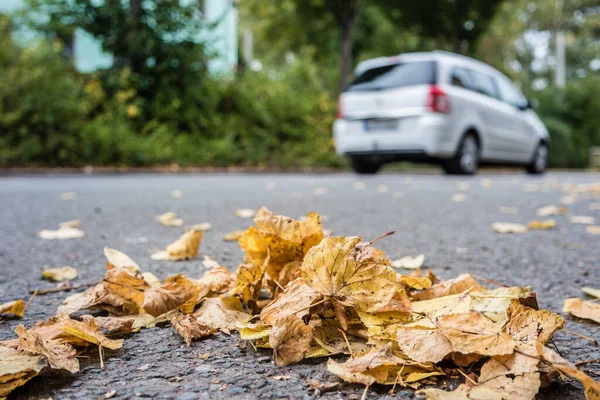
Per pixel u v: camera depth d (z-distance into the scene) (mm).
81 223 3271
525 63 36000
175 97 10508
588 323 1392
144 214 3721
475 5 14805
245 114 11711
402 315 1144
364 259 1148
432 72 8000
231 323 1276
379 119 8234
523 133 10078
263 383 985
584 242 2705
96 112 10008
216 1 16172
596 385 820
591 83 20375
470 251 2430
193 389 964
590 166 19438
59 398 925
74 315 1384
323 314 1171
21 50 9148
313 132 12203
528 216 3852
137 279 1391
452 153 8211
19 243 2557
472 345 957
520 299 1115
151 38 10320
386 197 5070
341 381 985
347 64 13352
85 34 10977
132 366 1066
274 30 17000
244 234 1388
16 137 8586
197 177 8312
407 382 958
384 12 15648
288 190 5809
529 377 887
